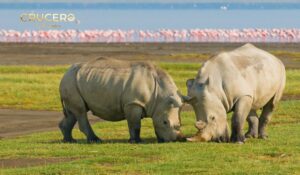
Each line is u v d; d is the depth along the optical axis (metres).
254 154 48.38
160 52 167.38
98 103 54.31
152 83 53.25
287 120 68.06
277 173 42.97
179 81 101.25
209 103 51.75
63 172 43.56
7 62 139.25
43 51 165.25
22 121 72.69
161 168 44.12
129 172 43.47
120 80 53.78
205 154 47.88
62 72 116.19
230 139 52.88
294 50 176.25
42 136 60.41
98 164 45.75
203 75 52.34
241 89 52.47
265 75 54.12
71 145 52.81
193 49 178.75
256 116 55.84
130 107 53.31
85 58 149.00
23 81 100.38
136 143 53.25
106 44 195.62
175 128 52.72
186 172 43.34
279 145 51.88
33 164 46.66
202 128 51.62
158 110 53.00
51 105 83.75
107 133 61.09
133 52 165.75
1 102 84.88
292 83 100.06
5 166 46.16
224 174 42.81
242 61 53.38
